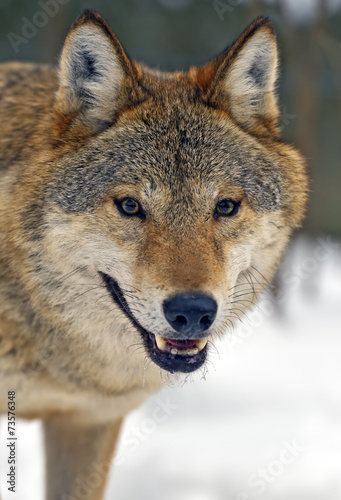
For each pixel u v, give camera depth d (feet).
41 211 31.14
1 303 32.35
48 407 34.96
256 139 33.63
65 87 31.68
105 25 31.01
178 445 46.34
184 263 28.78
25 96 35.73
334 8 79.41
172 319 28.07
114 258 30.42
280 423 48.78
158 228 29.96
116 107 32.35
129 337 32.89
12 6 97.96
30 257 31.45
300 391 53.52
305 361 59.52
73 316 32.17
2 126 34.94
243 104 33.73
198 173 30.89
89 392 33.99
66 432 36.68
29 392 33.76
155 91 33.12
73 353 32.96
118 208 30.55
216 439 46.96
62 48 31.81
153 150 31.27
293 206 34.12
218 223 31.04
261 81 33.78
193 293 27.86
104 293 31.73
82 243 31.07
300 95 73.36
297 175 34.60
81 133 32.07
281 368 57.93
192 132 31.96
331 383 54.75
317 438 46.60
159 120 32.09
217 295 28.60
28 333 32.63
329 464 43.52
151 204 30.22
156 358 29.89
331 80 101.71
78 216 30.89
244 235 31.68
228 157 31.89
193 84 34.09
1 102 36.19
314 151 75.56
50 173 31.48
